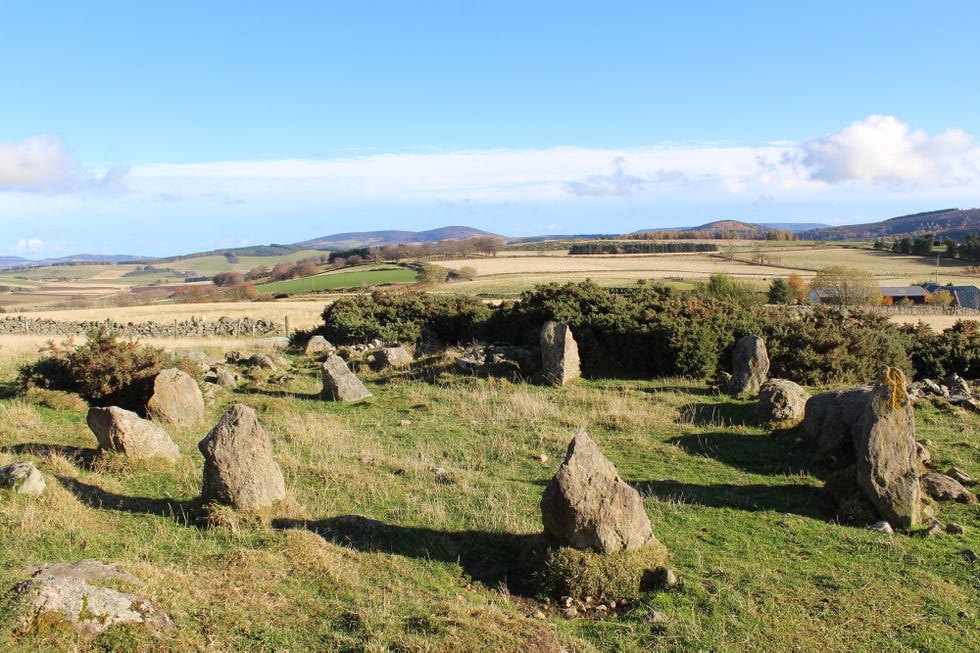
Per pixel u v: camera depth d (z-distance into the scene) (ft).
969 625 22.41
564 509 25.21
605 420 48.65
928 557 27.53
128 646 17.53
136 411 50.49
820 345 61.21
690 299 74.23
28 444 38.55
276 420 48.37
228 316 167.53
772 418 46.83
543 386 60.49
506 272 296.92
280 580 23.16
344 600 22.22
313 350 86.17
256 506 28.94
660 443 43.91
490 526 29.76
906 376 61.82
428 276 263.08
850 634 21.76
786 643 21.13
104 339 54.29
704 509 32.65
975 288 241.14
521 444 43.52
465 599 23.07
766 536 29.60
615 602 23.66
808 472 38.22
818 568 26.45
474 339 82.58
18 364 66.28
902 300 222.48
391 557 26.02
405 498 32.89
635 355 65.67
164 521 28.37
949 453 40.45
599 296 78.23
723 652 20.43
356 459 39.60
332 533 28.19
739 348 56.75
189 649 18.10
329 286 278.46
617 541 25.03
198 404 48.42
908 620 22.62
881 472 31.24
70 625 17.65
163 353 58.34
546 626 21.33
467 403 54.85
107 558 23.79
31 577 19.51
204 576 22.82
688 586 24.27
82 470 34.63
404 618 20.98
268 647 18.94
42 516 26.66
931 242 373.61
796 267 315.37
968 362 64.23
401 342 84.89
